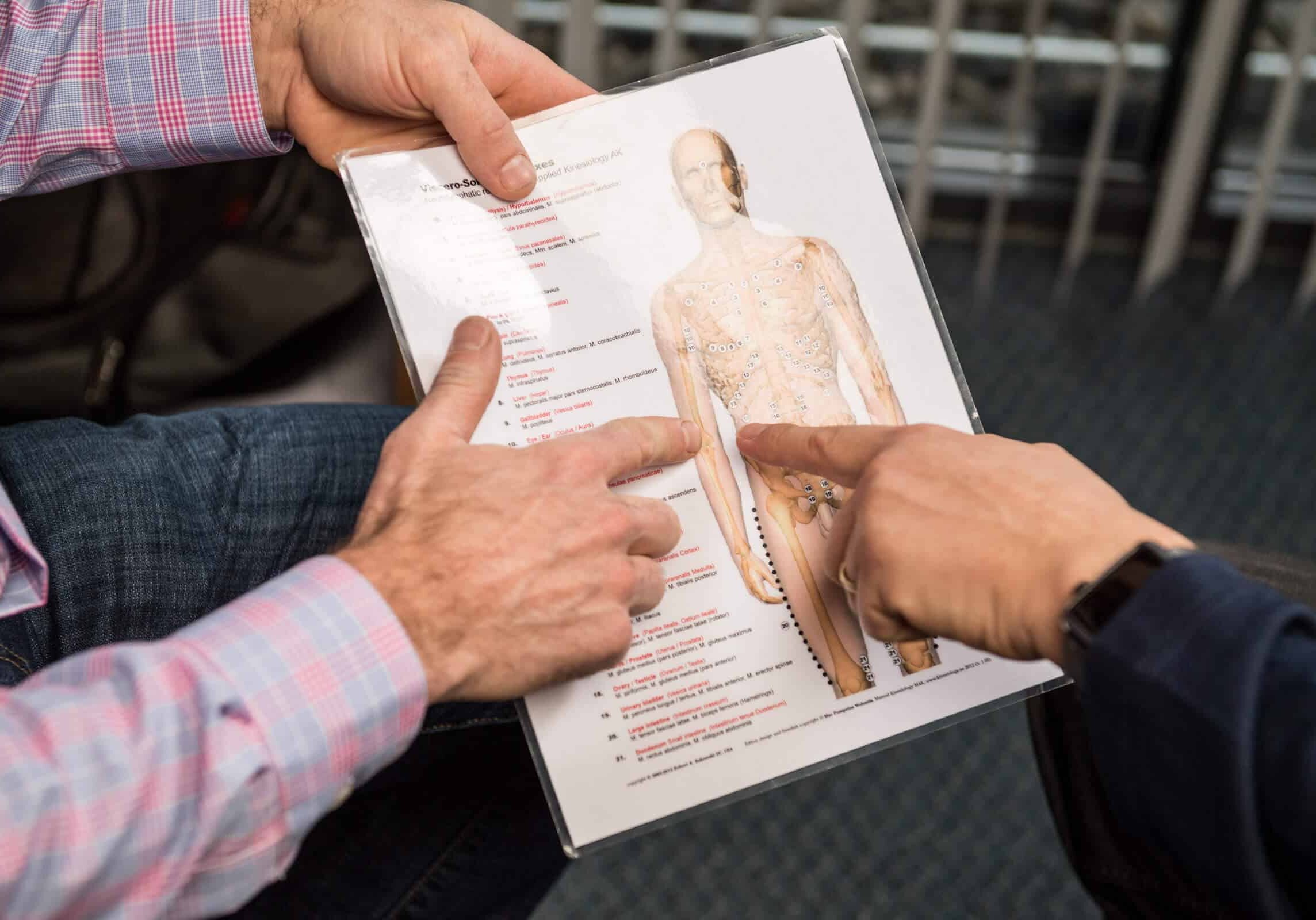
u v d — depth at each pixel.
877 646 0.59
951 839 1.14
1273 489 1.31
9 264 0.95
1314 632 0.42
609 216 0.61
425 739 0.73
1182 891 0.54
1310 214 1.45
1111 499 0.50
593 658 0.55
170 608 0.68
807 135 0.62
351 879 0.71
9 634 0.64
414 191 0.61
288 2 0.68
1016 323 1.44
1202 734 0.40
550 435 0.60
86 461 0.70
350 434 0.77
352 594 0.50
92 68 0.69
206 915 0.49
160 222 0.97
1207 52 1.24
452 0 0.67
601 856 1.13
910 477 0.52
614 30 1.45
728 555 0.60
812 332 0.61
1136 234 1.50
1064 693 0.63
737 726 0.58
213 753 0.45
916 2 1.43
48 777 0.42
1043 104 1.50
